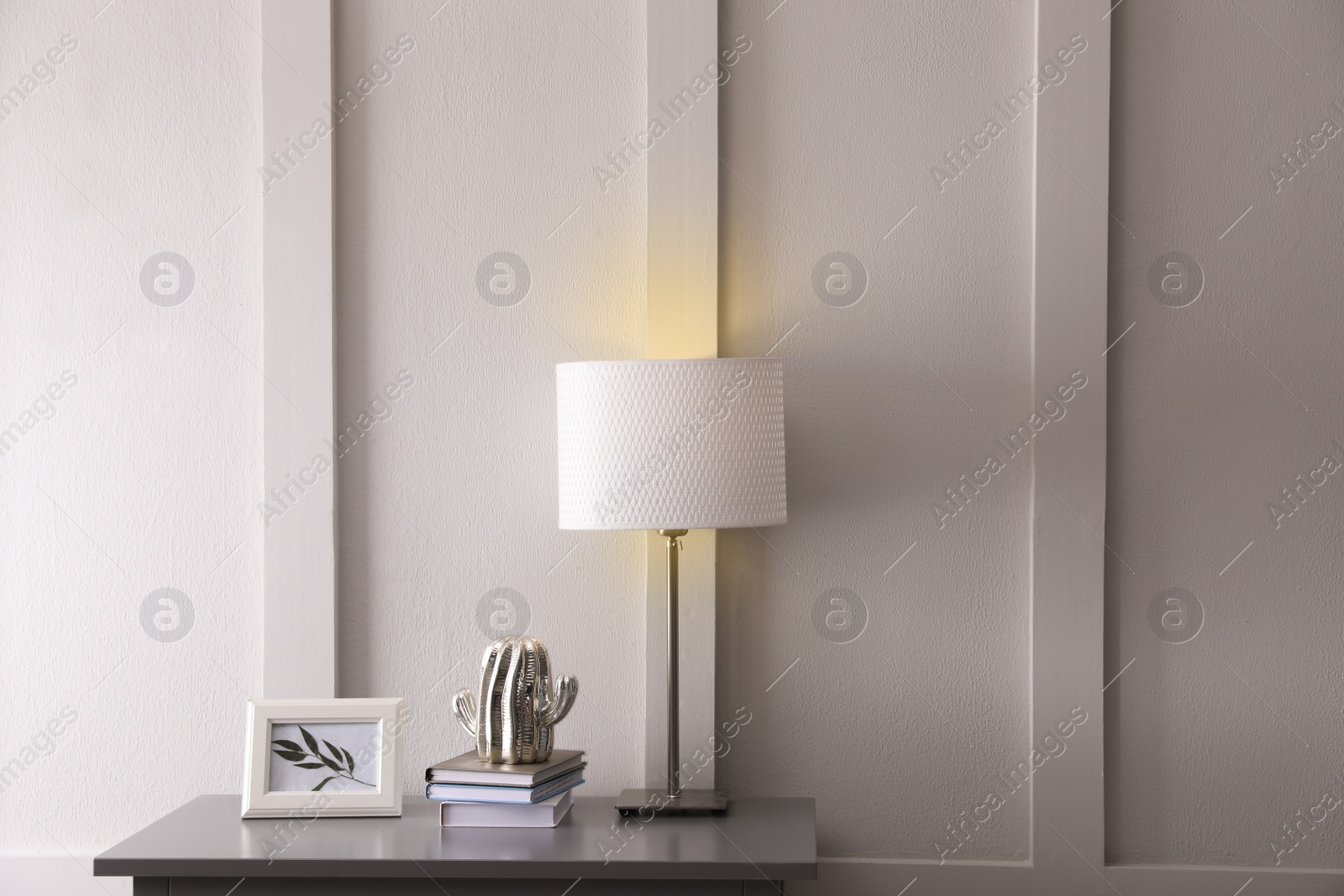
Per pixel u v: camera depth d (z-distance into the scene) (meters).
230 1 2.20
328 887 1.72
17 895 2.16
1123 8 2.12
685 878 1.66
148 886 1.72
